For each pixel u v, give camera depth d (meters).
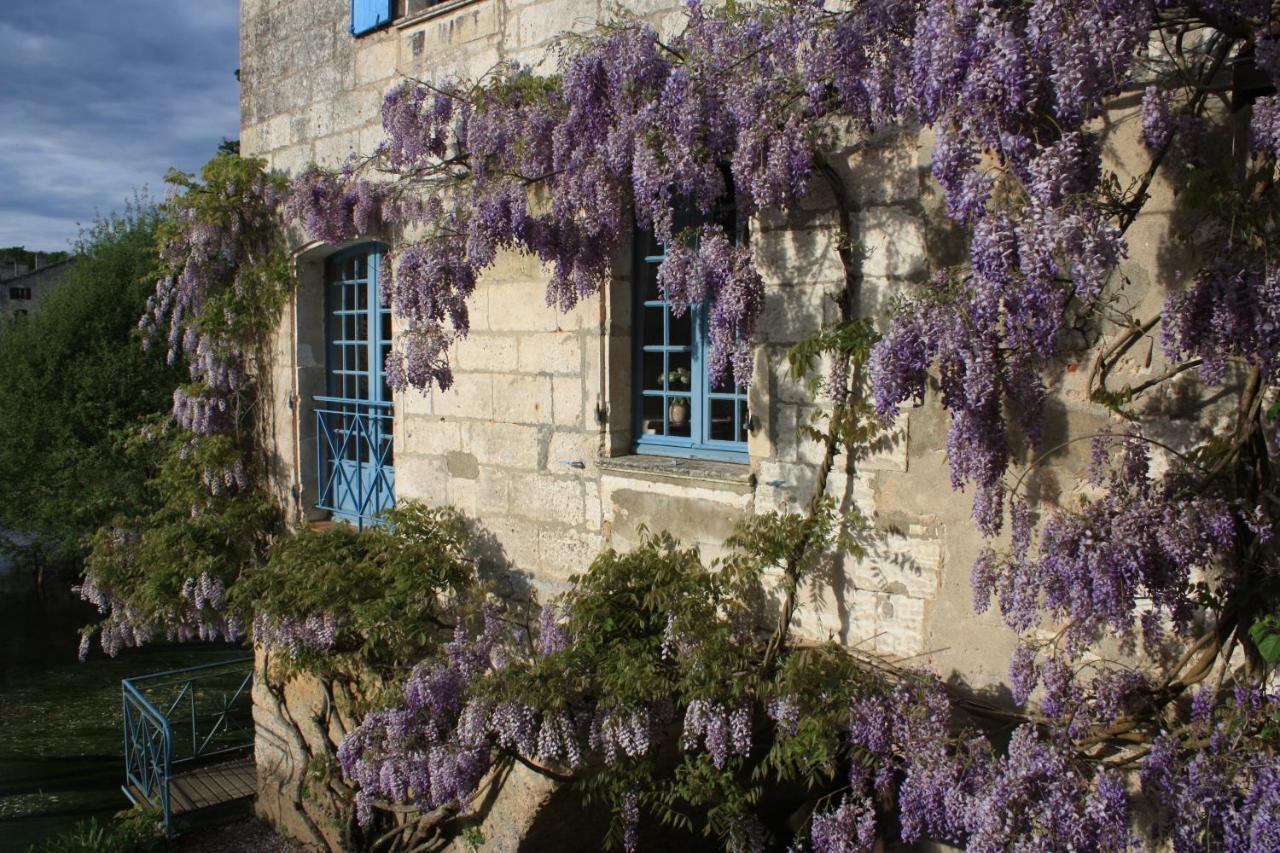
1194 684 3.34
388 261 5.92
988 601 3.46
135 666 14.14
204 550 7.50
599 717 4.38
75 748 10.68
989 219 2.90
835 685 3.92
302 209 6.42
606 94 4.21
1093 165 2.81
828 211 4.21
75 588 8.66
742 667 4.23
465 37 5.80
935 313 3.22
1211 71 3.04
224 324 7.71
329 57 6.78
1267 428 3.16
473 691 4.70
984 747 3.53
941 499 3.94
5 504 16.72
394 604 5.55
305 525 6.75
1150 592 3.08
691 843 5.36
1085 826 3.05
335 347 7.34
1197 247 3.28
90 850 6.97
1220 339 2.85
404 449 6.35
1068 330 3.57
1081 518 3.13
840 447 4.21
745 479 4.52
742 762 4.26
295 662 5.86
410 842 5.79
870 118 3.67
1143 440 3.23
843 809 3.85
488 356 5.73
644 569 4.60
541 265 5.36
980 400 3.11
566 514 5.36
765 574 4.49
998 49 2.78
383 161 6.12
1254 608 3.14
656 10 4.73
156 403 16.67
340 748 5.18
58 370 16.70
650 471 4.86
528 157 4.73
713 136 3.94
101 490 16.14
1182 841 2.96
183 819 7.52
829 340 4.02
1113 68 2.65
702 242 4.08
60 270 35.91
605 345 5.11
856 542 4.18
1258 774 2.87
